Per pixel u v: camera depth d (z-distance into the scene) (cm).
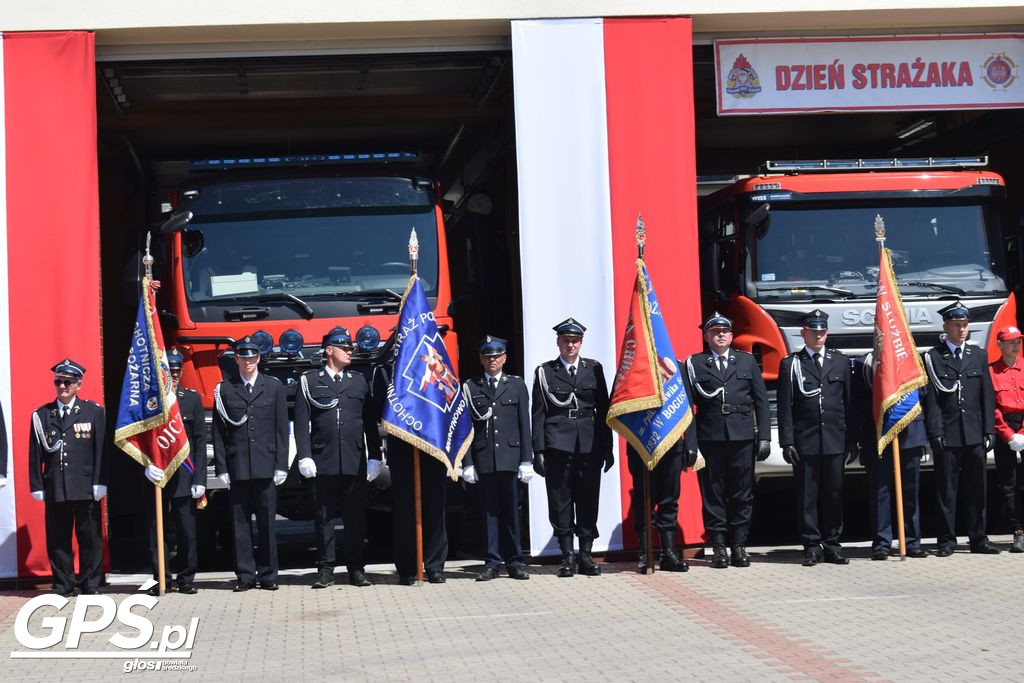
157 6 1056
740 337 1131
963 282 1136
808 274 1128
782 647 696
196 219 1082
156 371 955
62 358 1036
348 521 980
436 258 1098
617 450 1086
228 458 970
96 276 1045
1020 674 618
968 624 746
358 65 1176
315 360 1041
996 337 1123
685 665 656
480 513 1075
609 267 1093
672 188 1101
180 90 1245
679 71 1106
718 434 1005
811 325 1013
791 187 1135
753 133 1538
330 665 688
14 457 1026
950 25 1169
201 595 956
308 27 1078
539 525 1079
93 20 1055
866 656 668
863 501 1485
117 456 1289
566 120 1095
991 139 1353
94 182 1052
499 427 985
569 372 991
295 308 1054
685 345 1093
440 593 929
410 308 975
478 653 707
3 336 1034
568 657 688
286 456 973
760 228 1134
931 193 1147
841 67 1162
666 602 855
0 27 1050
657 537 1087
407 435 948
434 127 1362
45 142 1048
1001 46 1177
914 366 1013
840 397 1012
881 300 1021
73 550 1008
